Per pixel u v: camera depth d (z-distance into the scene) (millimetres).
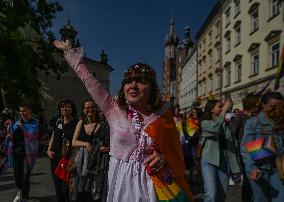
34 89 22938
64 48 2955
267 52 24953
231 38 34438
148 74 2713
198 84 54812
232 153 5824
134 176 2619
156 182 2566
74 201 5039
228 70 35781
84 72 2857
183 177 2703
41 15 24672
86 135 5223
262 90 14477
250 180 4852
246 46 29750
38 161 15578
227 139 5820
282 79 17766
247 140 4859
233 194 8531
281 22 22609
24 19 22984
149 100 2748
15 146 7484
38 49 25250
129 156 2652
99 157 4875
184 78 76125
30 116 7711
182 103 78938
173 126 2711
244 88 29984
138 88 2691
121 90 2822
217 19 40312
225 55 36781
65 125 6355
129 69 2736
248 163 4824
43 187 9133
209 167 5691
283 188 4652
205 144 5781
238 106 31609
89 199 5012
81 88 47531
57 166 6020
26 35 25156
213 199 5598
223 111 5852
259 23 26688
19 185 7488
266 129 4781
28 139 7527
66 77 45406
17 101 21891
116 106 2787
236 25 32656
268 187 4781
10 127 8859
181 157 2699
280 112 4707
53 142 6477
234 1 33469
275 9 24016
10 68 21953
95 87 2811
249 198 5449
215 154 5680
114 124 2732
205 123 5781
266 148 4680
